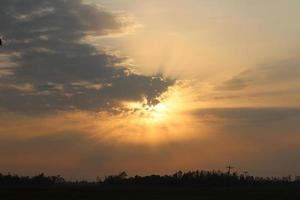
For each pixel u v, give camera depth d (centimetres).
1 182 17938
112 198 8894
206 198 9156
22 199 8406
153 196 9656
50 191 11394
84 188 14862
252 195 10469
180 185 19038
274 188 16912
